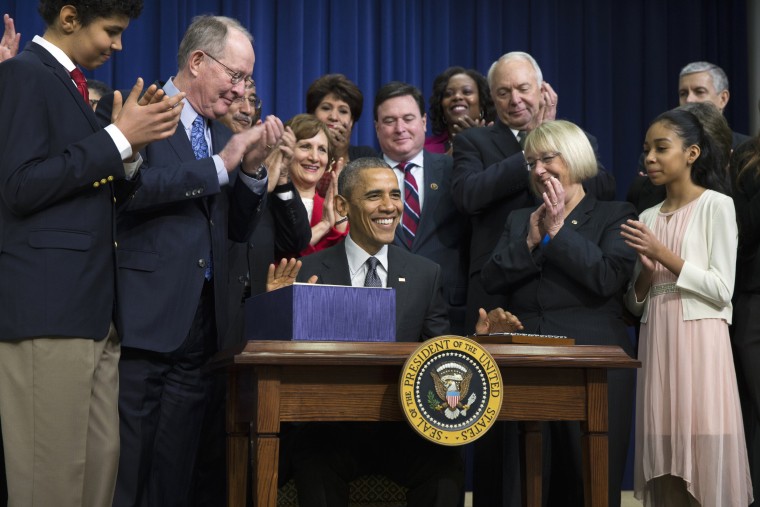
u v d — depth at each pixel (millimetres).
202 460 2924
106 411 2344
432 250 3635
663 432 3018
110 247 2332
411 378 2086
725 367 2994
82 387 2238
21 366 2213
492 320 2736
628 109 5801
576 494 2959
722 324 3020
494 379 2135
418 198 3742
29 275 2199
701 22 5895
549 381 2240
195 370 2746
